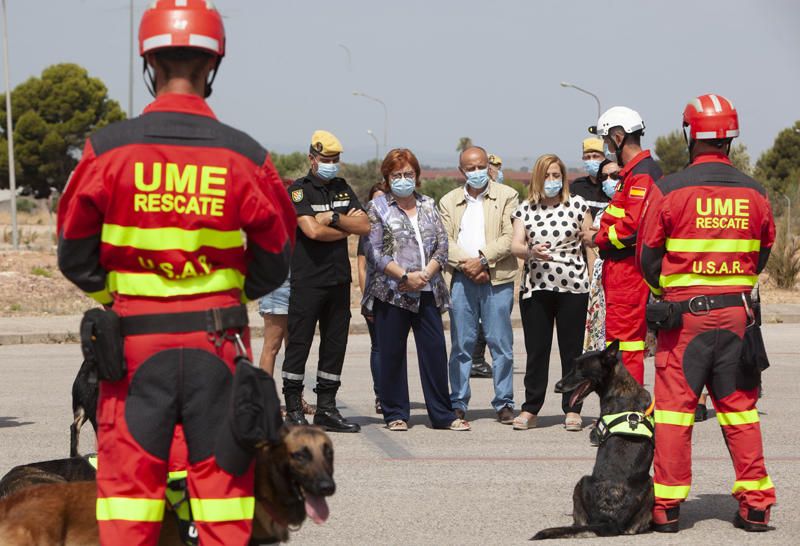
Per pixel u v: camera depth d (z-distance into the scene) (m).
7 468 8.41
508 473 8.38
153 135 4.10
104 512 4.12
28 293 22.92
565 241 10.12
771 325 20.31
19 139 67.50
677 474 6.57
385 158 9.96
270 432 4.05
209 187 4.10
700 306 6.54
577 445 9.48
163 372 4.08
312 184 9.93
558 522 6.96
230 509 4.09
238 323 4.20
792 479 8.12
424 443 9.55
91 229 4.11
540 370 10.21
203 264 4.13
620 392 6.73
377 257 9.88
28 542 4.67
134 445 4.07
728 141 6.64
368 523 6.91
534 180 10.18
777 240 26.36
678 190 6.59
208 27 4.22
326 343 10.07
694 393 6.59
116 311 4.14
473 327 10.34
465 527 6.83
